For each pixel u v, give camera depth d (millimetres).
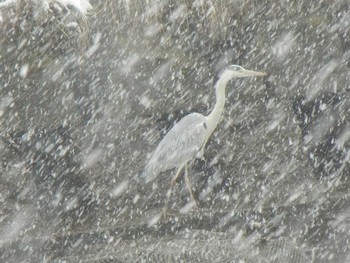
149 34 14305
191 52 15531
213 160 16953
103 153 15586
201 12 14547
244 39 15898
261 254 9742
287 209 11227
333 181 15383
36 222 13375
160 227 10391
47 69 13820
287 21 15695
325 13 15648
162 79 15758
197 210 11164
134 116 16062
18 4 12523
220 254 9562
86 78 14570
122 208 13469
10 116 14305
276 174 16172
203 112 16938
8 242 10195
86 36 13328
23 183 14336
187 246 9664
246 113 17594
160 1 13969
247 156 17141
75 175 14891
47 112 14547
